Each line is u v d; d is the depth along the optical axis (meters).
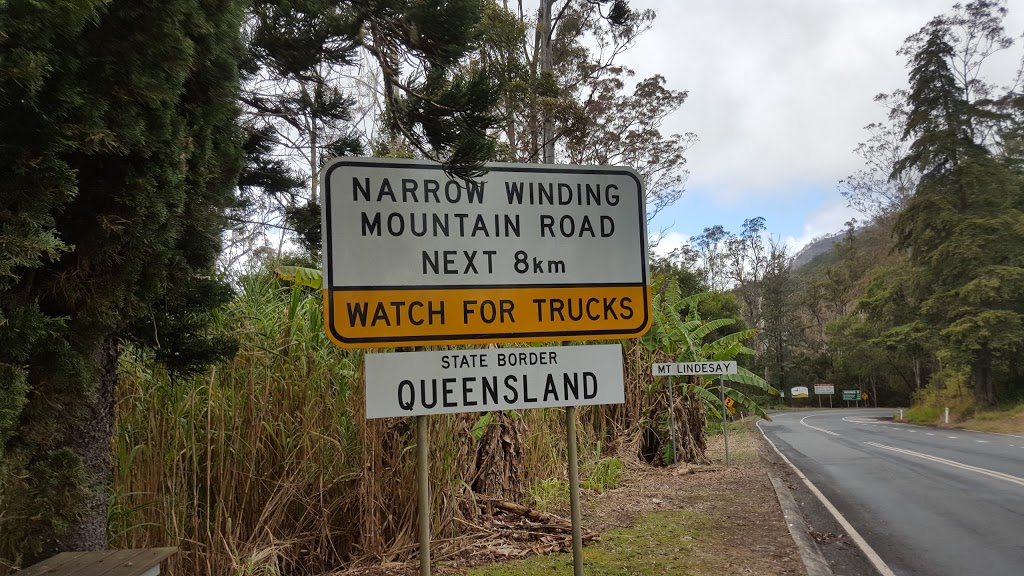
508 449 7.74
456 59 4.52
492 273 3.62
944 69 39.91
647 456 13.62
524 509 7.23
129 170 3.02
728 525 7.52
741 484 10.66
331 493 6.11
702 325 14.92
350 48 4.89
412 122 4.34
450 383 3.49
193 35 3.24
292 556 5.64
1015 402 35.12
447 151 4.23
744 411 55.72
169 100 3.01
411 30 4.40
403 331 3.47
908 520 8.52
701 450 13.86
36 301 2.80
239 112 3.98
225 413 5.43
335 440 5.98
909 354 51.72
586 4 19.88
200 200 3.58
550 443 9.30
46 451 3.10
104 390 3.69
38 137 2.54
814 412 61.88
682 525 7.51
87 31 2.77
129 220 2.97
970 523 8.27
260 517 5.46
